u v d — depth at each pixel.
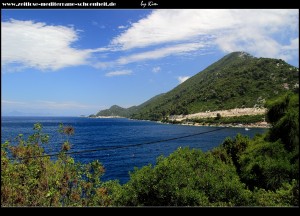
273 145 13.20
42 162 10.80
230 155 18.78
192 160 12.65
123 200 10.44
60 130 12.11
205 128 127.38
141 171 10.81
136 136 93.31
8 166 9.71
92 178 11.52
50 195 9.69
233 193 10.72
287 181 12.10
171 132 111.12
